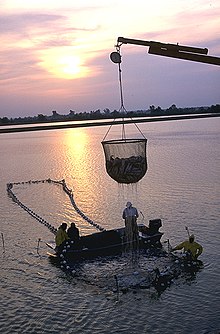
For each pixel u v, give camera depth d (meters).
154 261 21.50
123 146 14.44
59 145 108.81
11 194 42.06
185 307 16.81
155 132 141.50
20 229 28.72
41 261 22.27
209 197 35.34
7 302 17.81
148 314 16.42
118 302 17.44
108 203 35.41
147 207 32.97
